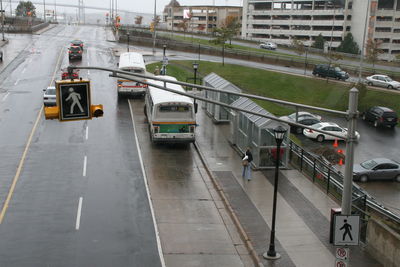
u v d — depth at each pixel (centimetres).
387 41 12081
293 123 1548
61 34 11238
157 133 3262
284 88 6003
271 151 2948
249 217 2280
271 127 2906
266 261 1867
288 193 2588
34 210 2283
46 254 1877
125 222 2194
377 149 4022
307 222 2236
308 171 2886
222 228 2180
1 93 4791
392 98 5478
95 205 2367
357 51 11962
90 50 8150
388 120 4725
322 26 12888
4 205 2328
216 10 17588
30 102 4478
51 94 4269
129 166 2961
